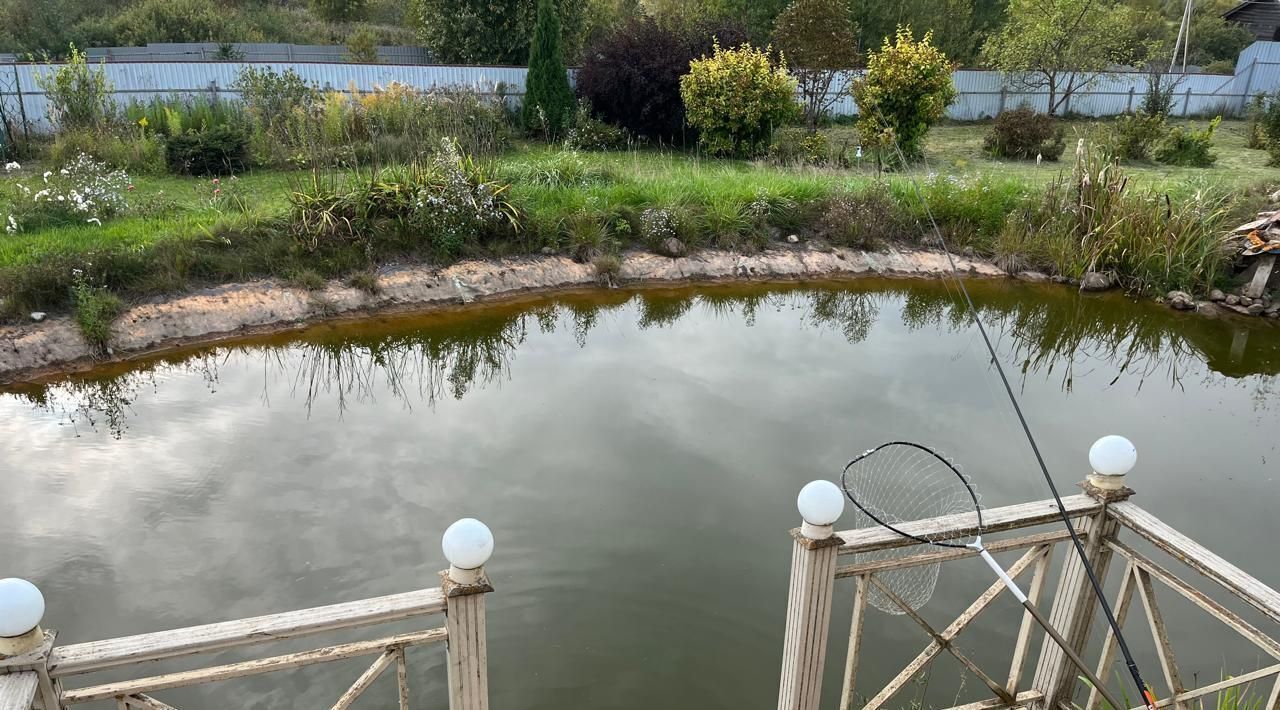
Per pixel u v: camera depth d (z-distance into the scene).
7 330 7.15
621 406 6.77
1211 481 5.75
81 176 10.03
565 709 3.55
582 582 4.41
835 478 5.52
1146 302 10.24
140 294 7.96
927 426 6.46
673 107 16.03
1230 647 3.94
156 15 26.69
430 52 22.31
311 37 29.56
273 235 9.02
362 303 8.75
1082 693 3.44
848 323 9.31
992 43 22.55
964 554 2.44
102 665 1.71
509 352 8.08
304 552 4.62
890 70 14.73
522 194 10.68
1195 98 22.64
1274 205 11.22
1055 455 6.04
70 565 4.47
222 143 12.04
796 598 2.35
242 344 7.93
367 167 11.49
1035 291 10.54
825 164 14.45
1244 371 8.34
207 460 5.73
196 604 4.16
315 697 3.62
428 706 3.57
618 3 26.67
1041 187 12.38
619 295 9.87
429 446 6.00
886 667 3.82
